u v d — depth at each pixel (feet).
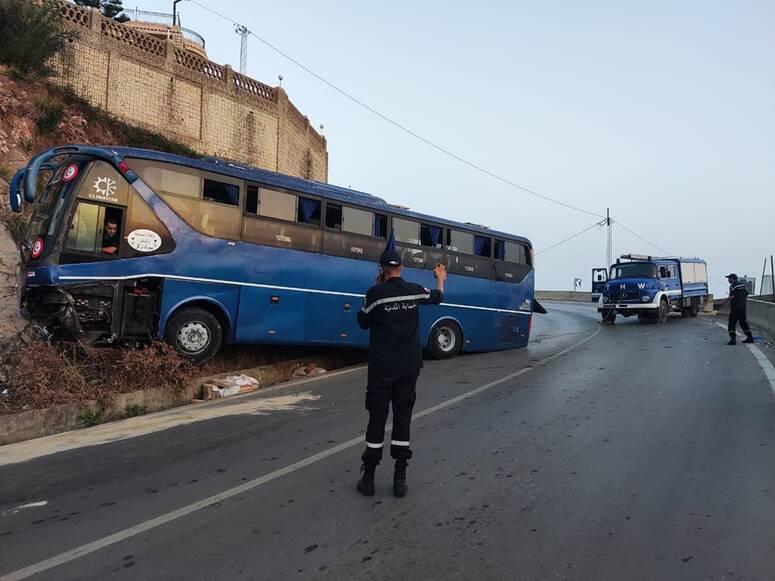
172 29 105.40
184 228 30.68
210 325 31.45
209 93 69.26
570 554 12.00
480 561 11.76
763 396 26.55
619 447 19.31
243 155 73.36
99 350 27.78
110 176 28.68
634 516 13.79
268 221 34.17
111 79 58.65
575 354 44.19
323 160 103.76
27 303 28.32
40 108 47.83
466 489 15.78
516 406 25.94
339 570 11.49
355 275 38.01
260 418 25.36
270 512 14.52
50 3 53.01
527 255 51.67
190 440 21.95
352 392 31.01
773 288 95.91
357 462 18.51
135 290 29.17
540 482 16.20
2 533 13.71
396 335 15.43
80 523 14.21
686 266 82.43
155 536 13.30
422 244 42.91
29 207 37.96
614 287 75.51
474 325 46.06
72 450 21.12
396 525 13.53
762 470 16.72
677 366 36.45
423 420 23.75
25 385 24.85
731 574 11.07
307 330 35.53
